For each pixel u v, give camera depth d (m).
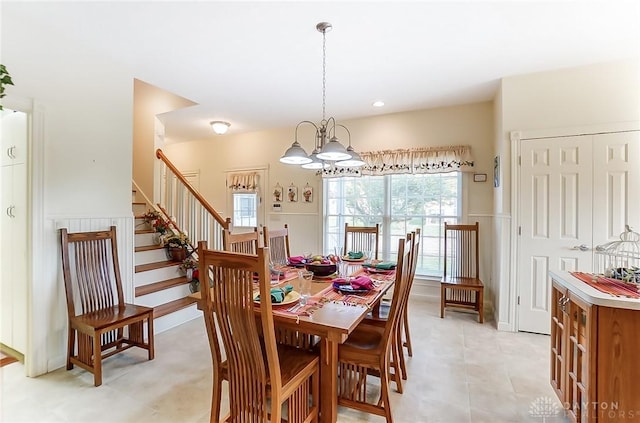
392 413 1.92
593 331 1.48
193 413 1.92
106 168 2.79
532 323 3.18
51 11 2.08
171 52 2.66
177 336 3.08
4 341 2.59
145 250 3.70
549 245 3.09
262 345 1.92
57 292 2.44
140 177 4.61
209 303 1.62
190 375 2.35
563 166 3.03
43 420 1.84
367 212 4.70
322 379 1.80
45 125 2.36
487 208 3.91
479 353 2.74
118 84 2.88
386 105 4.07
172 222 4.45
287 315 1.62
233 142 5.77
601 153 2.90
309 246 5.08
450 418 1.89
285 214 5.28
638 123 2.79
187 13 2.12
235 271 1.47
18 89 2.22
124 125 2.94
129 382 2.25
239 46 2.57
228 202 5.83
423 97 3.78
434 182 4.29
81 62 2.59
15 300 2.48
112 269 2.81
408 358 2.65
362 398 2.07
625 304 1.41
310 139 5.07
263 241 2.80
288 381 1.55
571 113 2.99
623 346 1.43
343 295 1.96
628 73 2.82
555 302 1.99
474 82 3.33
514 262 3.23
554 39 2.46
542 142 3.10
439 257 4.25
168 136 5.86
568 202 3.02
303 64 2.90
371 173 4.46
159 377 2.32
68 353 2.38
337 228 4.90
